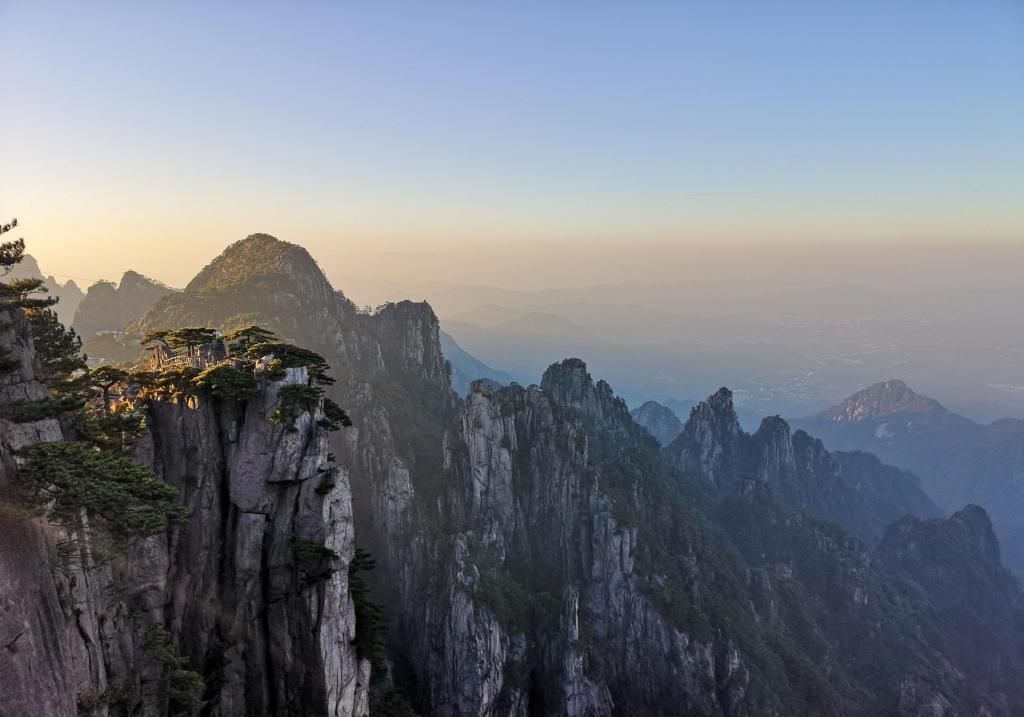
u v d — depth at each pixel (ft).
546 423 467.52
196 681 160.76
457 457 434.30
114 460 152.25
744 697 395.55
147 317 554.46
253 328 213.46
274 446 184.96
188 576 179.63
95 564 146.92
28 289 171.83
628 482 498.28
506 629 352.90
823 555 606.55
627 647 402.52
